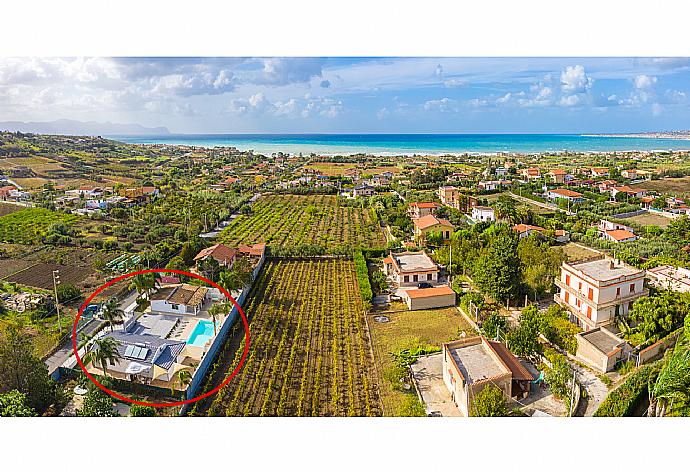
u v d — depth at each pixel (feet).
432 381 130.52
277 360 141.08
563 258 200.54
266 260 245.04
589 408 113.29
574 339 138.72
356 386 128.26
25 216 305.94
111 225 299.79
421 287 201.26
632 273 154.10
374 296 193.98
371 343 153.07
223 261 223.30
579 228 289.74
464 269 213.46
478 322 163.94
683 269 180.24
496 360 124.36
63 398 118.01
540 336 148.66
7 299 178.40
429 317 172.65
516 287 173.78
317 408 118.11
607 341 135.03
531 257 198.18
